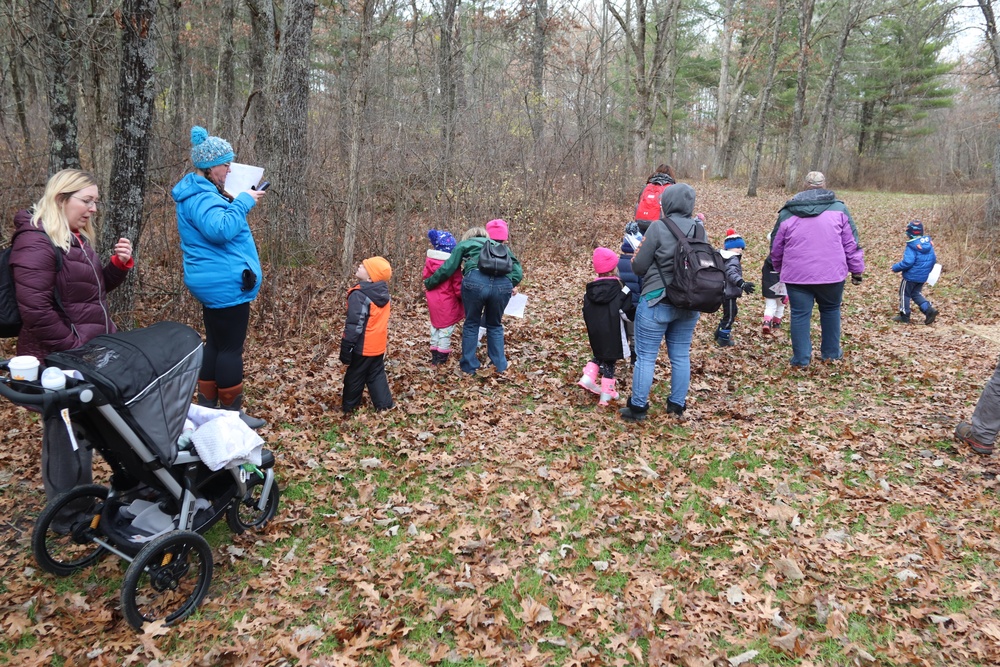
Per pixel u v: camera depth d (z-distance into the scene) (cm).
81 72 770
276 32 1056
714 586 362
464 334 661
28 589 339
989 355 755
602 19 2744
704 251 506
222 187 452
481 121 1293
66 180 346
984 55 2561
